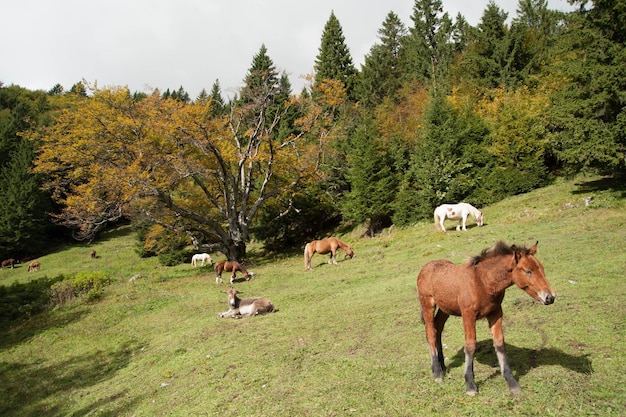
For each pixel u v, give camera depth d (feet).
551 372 18.29
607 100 61.57
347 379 21.53
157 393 27.17
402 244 73.00
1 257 157.38
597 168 69.15
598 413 14.96
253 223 123.34
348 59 195.72
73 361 41.22
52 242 180.04
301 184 109.60
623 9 59.98
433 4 174.40
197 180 91.97
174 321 46.93
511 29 121.08
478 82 123.34
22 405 32.78
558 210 65.00
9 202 159.53
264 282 62.49
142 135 83.05
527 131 87.51
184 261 128.36
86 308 58.59
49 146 80.64
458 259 49.75
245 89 91.71
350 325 31.83
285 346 29.30
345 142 124.88
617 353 19.27
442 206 71.97
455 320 28.81
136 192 77.25
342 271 59.77
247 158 94.22
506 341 22.70
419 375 20.31
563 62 68.54
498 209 79.20
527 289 15.92
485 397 17.08
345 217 110.83
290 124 168.96
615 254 37.50
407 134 116.67
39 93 324.39
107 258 151.02
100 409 27.43
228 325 38.70
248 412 20.26
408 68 177.99
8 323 58.80
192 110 81.92
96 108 78.07
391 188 103.40
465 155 91.56
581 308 25.77
